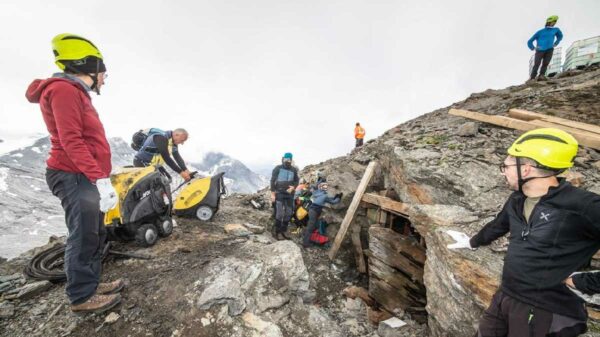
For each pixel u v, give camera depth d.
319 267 6.51
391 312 4.93
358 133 18.41
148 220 4.18
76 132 2.34
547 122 5.19
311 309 4.05
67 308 2.92
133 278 3.44
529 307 1.64
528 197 1.80
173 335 2.82
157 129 5.18
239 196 9.09
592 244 1.53
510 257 1.77
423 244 4.87
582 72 8.04
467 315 2.92
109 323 2.80
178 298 3.18
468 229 3.43
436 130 7.11
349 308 5.36
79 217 2.54
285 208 7.10
